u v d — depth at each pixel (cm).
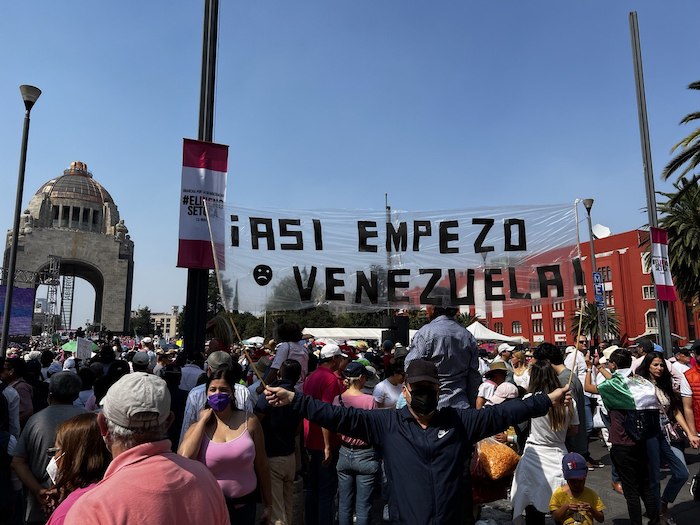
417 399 287
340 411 299
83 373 662
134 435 180
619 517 577
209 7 765
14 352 1390
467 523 373
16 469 382
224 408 347
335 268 563
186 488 176
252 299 548
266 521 378
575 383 633
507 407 301
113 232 8731
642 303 5162
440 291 557
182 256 657
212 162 684
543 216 560
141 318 14000
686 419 592
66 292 7831
